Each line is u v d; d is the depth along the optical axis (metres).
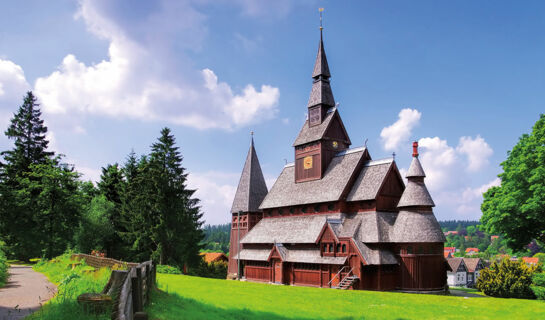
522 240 52.56
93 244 69.62
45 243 67.31
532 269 47.75
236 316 23.00
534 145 48.56
